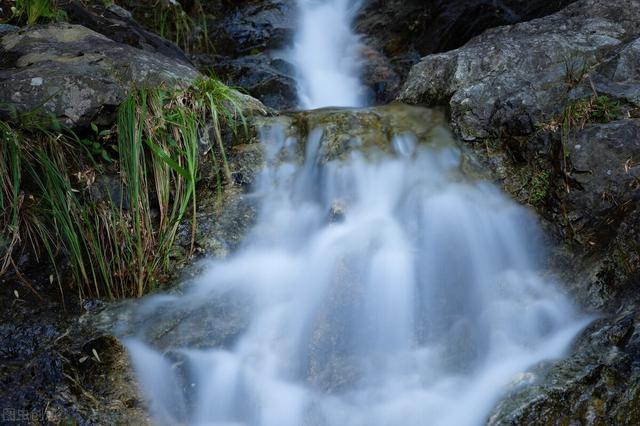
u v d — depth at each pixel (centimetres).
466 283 370
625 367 298
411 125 445
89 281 372
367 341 347
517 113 424
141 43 518
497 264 381
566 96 425
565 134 401
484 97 439
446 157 424
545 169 406
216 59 618
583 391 293
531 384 297
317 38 653
